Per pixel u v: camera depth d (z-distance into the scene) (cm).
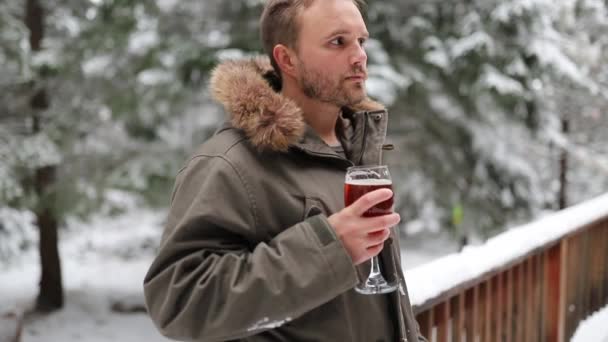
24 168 678
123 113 768
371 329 105
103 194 726
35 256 1106
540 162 1043
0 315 220
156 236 1279
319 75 104
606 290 410
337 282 82
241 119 96
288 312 82
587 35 932
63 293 834
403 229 1152
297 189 97
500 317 227
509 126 866
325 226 84
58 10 793
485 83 704
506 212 919
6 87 725
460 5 782
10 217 785
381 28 768
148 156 767
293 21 106
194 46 677
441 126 890
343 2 105
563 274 288
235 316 81
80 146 775
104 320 773
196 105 793
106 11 721
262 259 83
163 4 711
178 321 84
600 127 1020
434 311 181
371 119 118
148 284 88
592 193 1149
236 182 91
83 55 730
